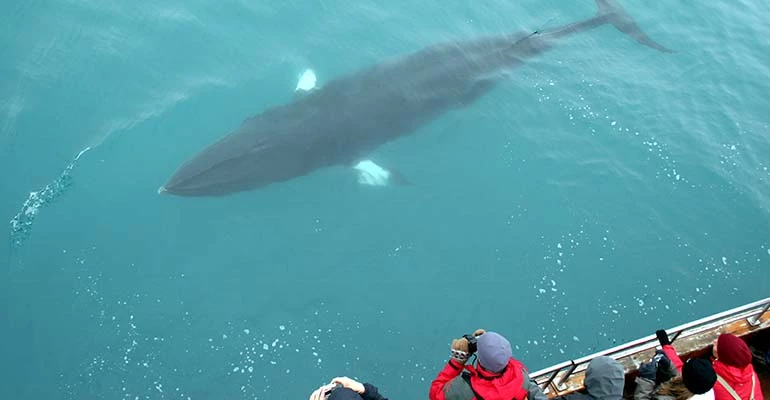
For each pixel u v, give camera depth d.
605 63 17.69
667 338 9.61
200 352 12.37
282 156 14.04
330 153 14.53
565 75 17.14
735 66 18.45
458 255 14.07
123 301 12.55
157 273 12.91
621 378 8.31
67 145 13.84
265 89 15.30
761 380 10.93
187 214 13.57
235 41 16.00
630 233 14.94
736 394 8.43
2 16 15.41
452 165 15.23
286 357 12.57
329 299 13.21
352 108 14.92
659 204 15.44
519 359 13.22
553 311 13.80
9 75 14.59
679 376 9.04
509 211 14.77
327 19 16.89
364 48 16.45
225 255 13.34
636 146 16.22
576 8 18.72
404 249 13.95
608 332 13.72
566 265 14.34
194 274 13.04
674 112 17.03
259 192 14.12
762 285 14.74
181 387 12.03
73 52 15.16
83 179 13.52
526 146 15.71
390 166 14.98
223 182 13.52
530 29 17.89
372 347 12.92
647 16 19.25
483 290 13.80
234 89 15.21
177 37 15.82
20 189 13.16
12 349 11.76
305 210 14.12
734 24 19.58
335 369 12.62
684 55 18.44
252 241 13.58
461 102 15.98
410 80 15.70
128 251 12.99
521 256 14.29
